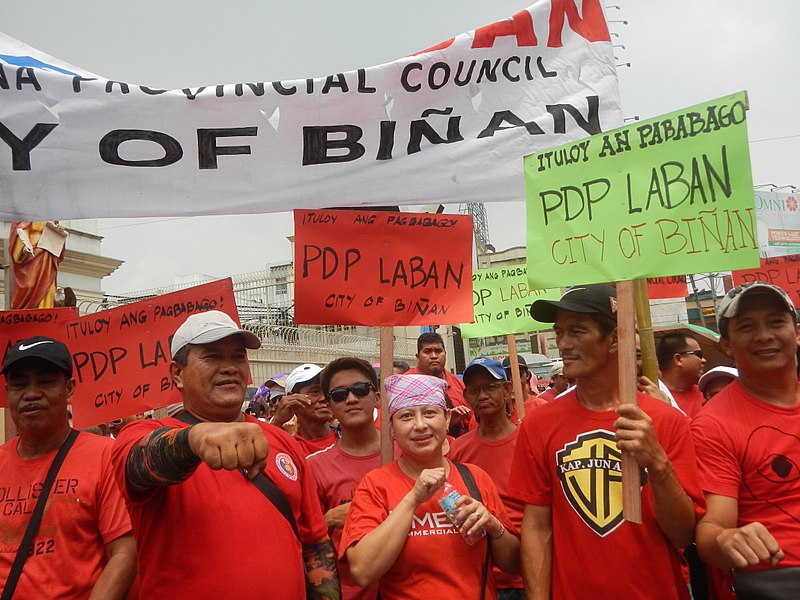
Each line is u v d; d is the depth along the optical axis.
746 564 2.12
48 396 3.03
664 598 2.43
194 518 2.26
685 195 2.66
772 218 12.48
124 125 4.22
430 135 4.23
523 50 4.25
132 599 2.98
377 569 2.60
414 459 2.95
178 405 5.27
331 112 4.27
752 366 2.60
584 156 2.88
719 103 2.66
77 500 2.90
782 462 2.47
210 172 4.24
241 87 4.27
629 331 2.58
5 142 4.16
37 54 4.64
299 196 4.22
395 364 6.95
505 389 4.36
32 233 5.83
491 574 2.83
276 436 2.67
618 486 2.51
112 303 13.17
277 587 2.29
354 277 4.07
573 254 2.83
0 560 2.84
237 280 15.33
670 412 2.59
